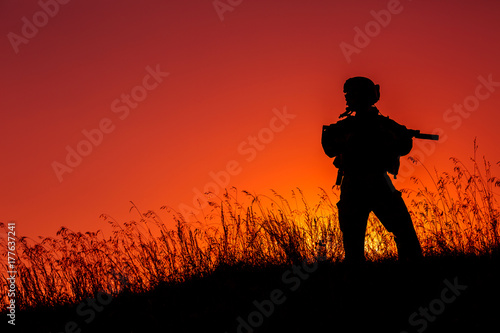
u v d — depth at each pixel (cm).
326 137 821
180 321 752
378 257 926
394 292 730
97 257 986
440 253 877
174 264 968
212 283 885
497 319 619
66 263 977
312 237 947
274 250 966
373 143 793
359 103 812
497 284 714
